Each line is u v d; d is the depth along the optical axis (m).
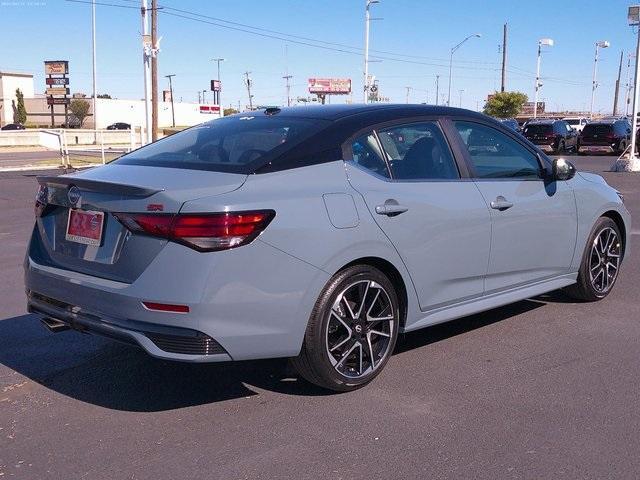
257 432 3.84
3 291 6.91
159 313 3.67
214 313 3.66
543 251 5.55
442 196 4.71
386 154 4.59
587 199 5.98
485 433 3.81
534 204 5.38
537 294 5.62
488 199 5.00
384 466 3.46
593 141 32.81
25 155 35.44
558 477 3.35
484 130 5.31
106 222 3.98
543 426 3.88
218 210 3.67
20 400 4.29
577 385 4.47
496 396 4.30
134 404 4.23
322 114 4.70
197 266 3.64
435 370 4.73
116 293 3.78
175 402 4.25
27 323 5.86
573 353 5.06
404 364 4.85
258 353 3.86
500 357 4.98
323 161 4.24
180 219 3.65
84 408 4.18
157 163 4.43
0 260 8.49
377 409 4.12
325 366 4.13
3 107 95.06
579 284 6.19
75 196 4.13
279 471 3.42
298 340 3.97
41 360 4.98
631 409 4.11
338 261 4.07
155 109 33.94
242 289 3.73
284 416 4.04
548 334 5.49
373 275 4.30
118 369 4.80
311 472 3.41
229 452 3.62
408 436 3.78
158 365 4.87
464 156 5.04
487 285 5.13
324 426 3.90
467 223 4.82
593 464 3.47
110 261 3.92
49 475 3.40
